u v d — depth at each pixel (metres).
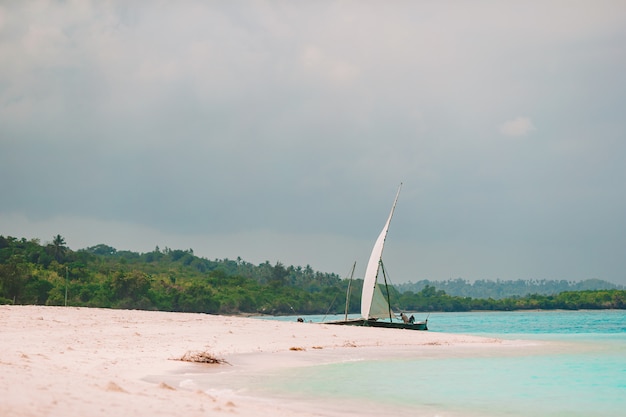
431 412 18.69
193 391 16.84
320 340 40.75
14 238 193.50
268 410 15.88
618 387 24.20
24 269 159.62
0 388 12.91
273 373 25.56
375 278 70.81
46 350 26.48
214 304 192.38
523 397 21.84
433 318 196.12
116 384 15.89
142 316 49.25
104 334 35.66
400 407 19.28
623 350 40.06
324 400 19.83
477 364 31.09
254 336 40.56
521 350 39.69
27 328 36.38
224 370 25.73
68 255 192.38
